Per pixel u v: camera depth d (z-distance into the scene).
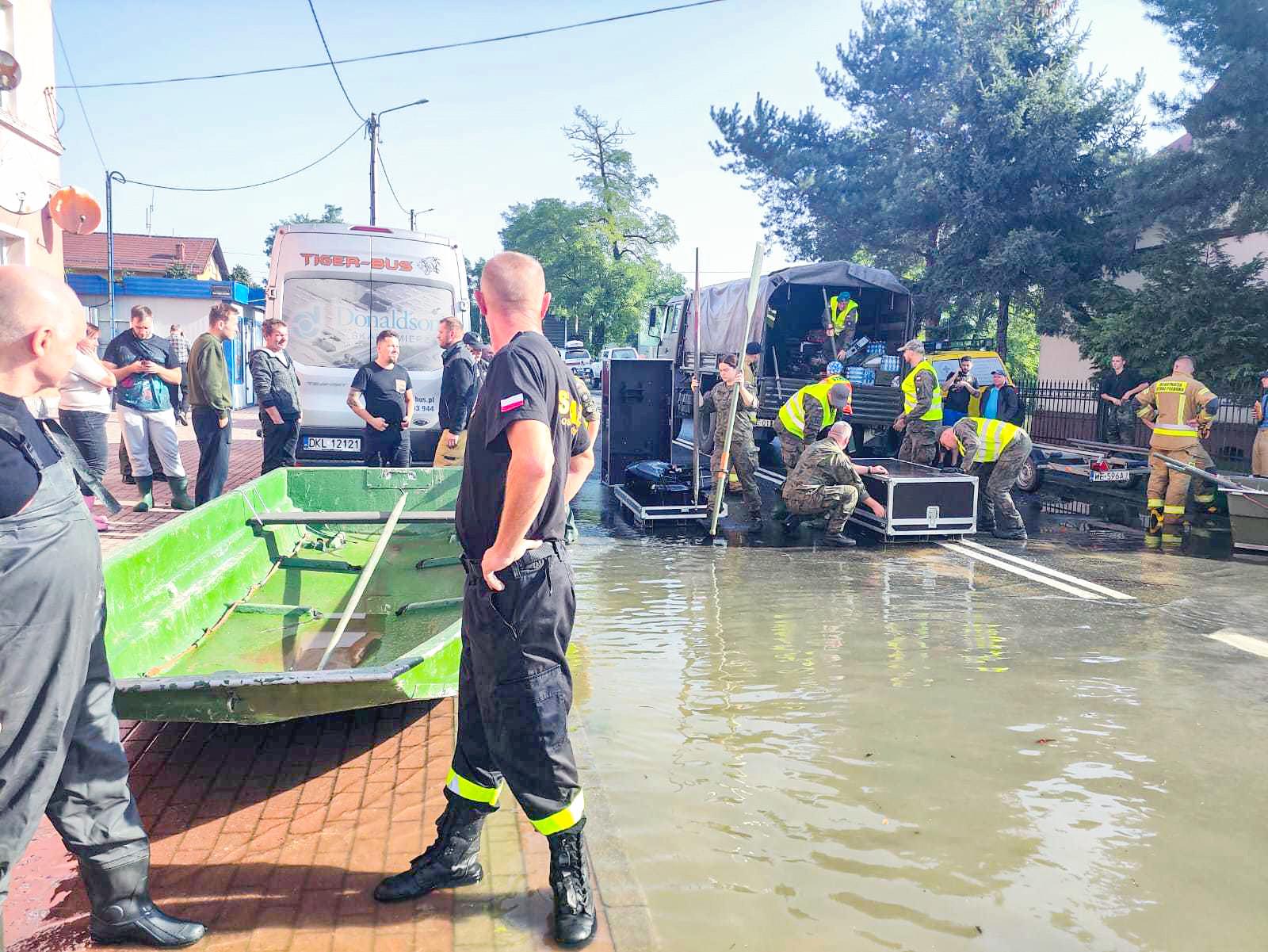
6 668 2.21
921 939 2.78
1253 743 4.27
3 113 9.73
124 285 27.89
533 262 2.83
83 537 2.38
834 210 27.14
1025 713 4.59
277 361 8.41
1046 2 22.20
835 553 8.52
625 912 2.85
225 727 4.16
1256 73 14.89
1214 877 3.15
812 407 9.95
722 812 3.55
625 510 10.69
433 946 2.61
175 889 2.86
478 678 2.70
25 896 2.83
